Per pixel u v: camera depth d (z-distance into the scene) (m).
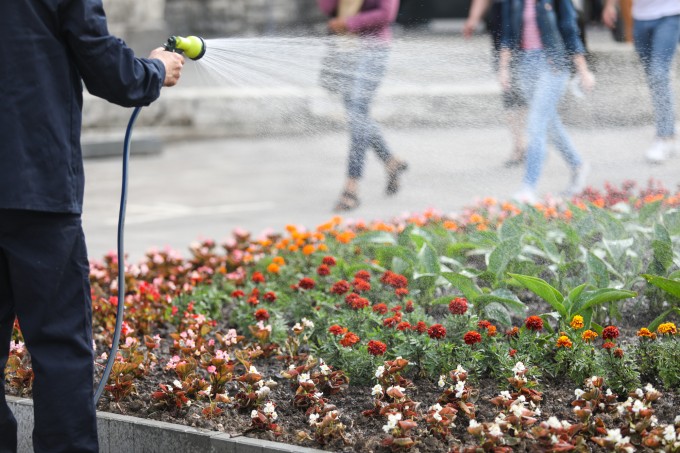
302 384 7.80
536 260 10.77
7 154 6.18
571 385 8.02
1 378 6.86
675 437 6.75
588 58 16.94
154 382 8.60
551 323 9.45
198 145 27.81
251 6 38.91
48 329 6.46
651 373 8.09
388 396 7.79
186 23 38.97
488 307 8.93
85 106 27.47
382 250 10.50
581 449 6.71
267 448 7.03
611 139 18.66
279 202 19.61
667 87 18.41
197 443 7.33
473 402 7.66
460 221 13.20
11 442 7.04
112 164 25.03
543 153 16.39
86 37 6.29
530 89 16.78
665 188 15.62
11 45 6.20
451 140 23.92
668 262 9.54
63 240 6.41
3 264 6.48
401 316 8.80
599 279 9.28
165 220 18.06
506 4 16.62
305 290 10.04
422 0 38.12
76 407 6.50
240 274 11.50
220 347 9.38
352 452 7.04
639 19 18.25
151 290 10.59
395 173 18.31
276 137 27.94
